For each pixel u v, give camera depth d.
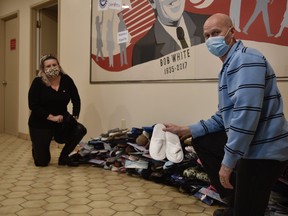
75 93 3.19
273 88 1.24
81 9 3.75
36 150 2.98
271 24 2.11
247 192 1.24
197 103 2.59
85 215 1.83
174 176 2.33
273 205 1.77
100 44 3.49
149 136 2.57
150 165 2.54
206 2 2.48
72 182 2.50
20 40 4.89
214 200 2.03
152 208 1.96
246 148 1.17
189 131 1.78
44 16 4.73
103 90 3.50
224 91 1.32
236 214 1.27
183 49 2.67
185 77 2.67
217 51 1.42
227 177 1.22
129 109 3.21
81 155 3.12
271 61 2.12
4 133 5.38
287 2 2.03
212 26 1.42
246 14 2.24
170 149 2.29
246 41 2.25
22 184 2.42
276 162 1.22
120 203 2.04
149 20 2.96
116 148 2.85
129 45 3.17
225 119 1.32
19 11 4.89
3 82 5.36
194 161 2.27
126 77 3.22
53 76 3.01
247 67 1.19
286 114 2.06
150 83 2.98
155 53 2.91
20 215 1.81
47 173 2.76
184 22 2.65
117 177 2.66
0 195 2.16
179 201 2.09
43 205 1.98
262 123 1.22
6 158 3.37
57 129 3.05
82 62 3.76
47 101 2.99
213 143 1.72
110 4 3.36
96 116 3.60
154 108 2.95
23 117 4.86
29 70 4.67
